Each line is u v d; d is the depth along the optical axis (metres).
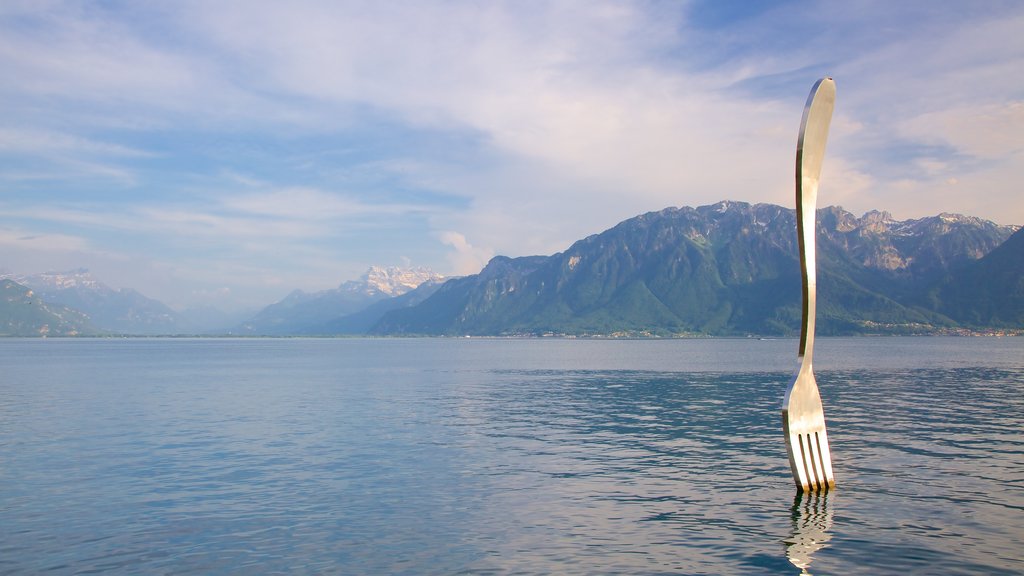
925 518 22.09
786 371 114.31
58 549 20.02
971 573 17.28
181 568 18.36
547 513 23.61
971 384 80.38
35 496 26.66
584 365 142.25
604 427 46.00
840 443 36.84
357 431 44.25
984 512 22.77
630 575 17.59
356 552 19.59
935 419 47.06
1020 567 17.66
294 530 21.80
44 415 54.12
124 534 21.52
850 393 68.50
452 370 125.50
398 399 67.69
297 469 31.70
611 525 22.06
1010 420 46.53
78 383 91.75
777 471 30.70
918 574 17.25
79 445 38.97
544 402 63.84
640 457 34.50
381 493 26.80
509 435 42.34
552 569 18.11
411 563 18.67
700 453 35.59
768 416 51.94
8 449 37.75
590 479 29.19
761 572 17.61
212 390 79.56
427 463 33.06
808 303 23.27
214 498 26.17
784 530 21.09
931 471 29.33
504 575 17.70
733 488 27.16
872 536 20.33
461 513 23.72
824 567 17.86
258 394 73.94
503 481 28.86
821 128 21.67
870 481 27.41
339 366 142.62
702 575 17.47
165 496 26.53
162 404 62.91
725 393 73.19
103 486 28.38
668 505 24.53
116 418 52.03
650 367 131.12
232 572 18.03
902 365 127.12
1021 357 163.38
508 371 121.06
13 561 18.95
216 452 36.41
